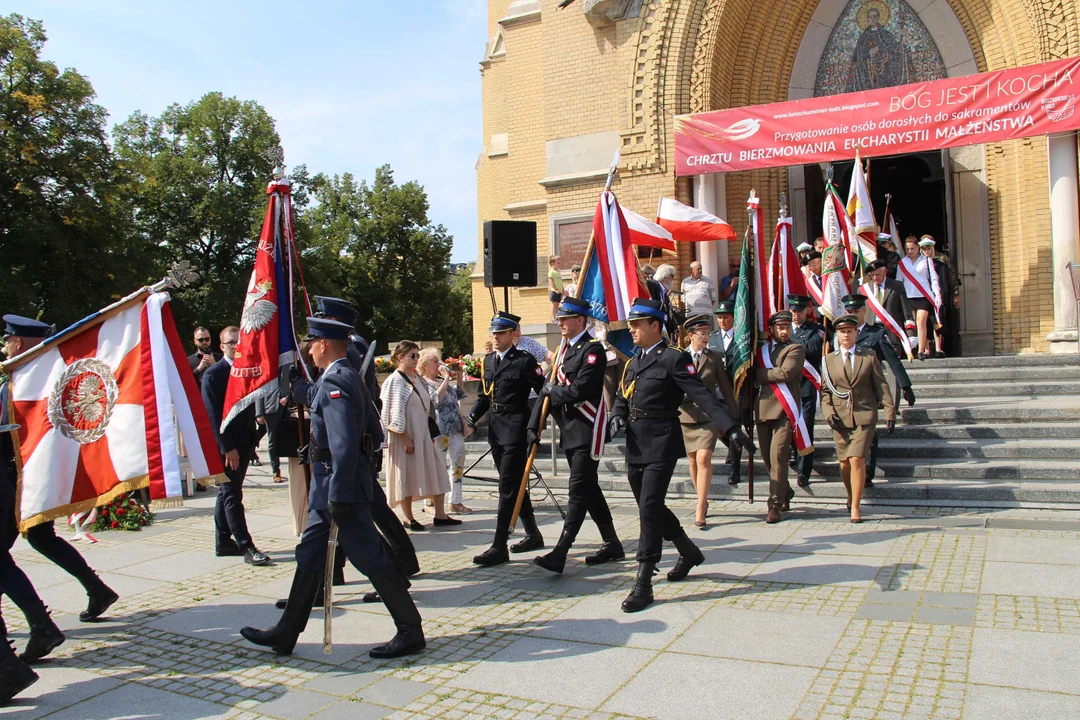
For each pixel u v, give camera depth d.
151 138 42.31
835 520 7.63
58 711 4.21
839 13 15.34
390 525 6.28
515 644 4.83
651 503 5.50
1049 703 3.71
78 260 28.80
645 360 5.71
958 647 4.39
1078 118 11.86
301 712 4.06
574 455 6.22
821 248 13.08
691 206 14.93
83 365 5.47
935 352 13.26
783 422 7.71
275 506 9.84
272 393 6.57
